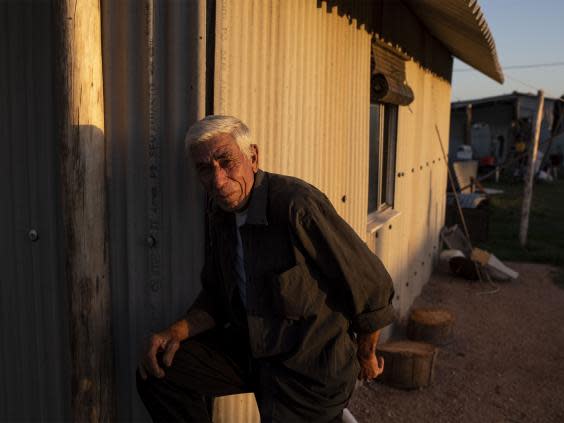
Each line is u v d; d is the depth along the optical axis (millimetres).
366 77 4328
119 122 2344
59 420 2719
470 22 4715
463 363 5234
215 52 2213
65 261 2371
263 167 2674
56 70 2217
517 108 26750
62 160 2246
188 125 2242
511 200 18469
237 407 2598
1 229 2730
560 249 10773
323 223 1881
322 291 1956
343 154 3865
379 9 4594
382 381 4664
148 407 2105
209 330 2242
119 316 2467
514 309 7059
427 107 7676
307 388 1991
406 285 6703
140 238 2385
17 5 2518
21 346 2777
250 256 1962
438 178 9312
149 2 2213
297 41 2959
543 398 4566
